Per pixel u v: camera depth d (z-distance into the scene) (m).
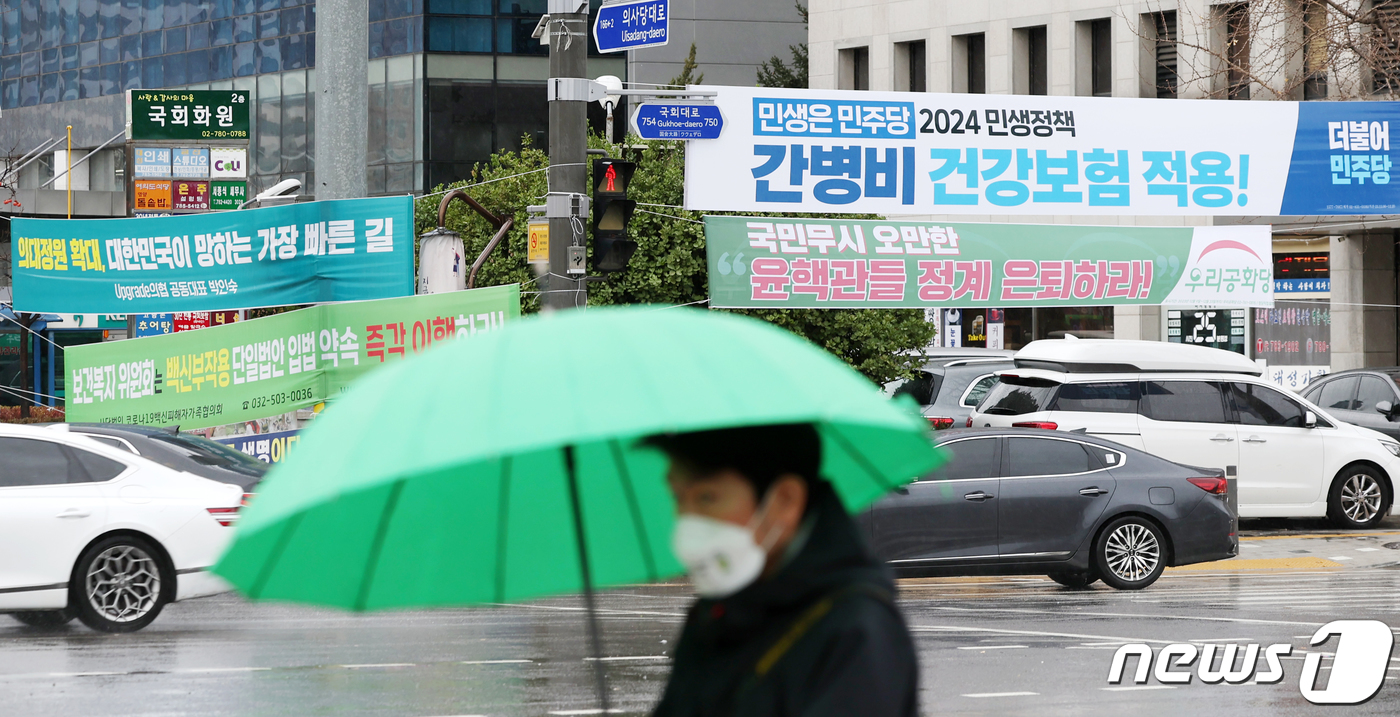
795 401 4.30
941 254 34.94
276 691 17.00
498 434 4.16
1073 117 35.41
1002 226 35.16
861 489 5.23
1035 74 75.88
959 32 77.06
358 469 4.29
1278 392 36.22
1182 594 26.56
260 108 106.44
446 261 35.09
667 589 27.98
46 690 17.09
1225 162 35.84
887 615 4.32
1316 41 45.69
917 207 34.84
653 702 16.27
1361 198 36.00
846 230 34.56
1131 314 71.62
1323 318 65.75
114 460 22.83
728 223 33.97
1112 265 35.59
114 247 36.69
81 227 36.88
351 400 4.65
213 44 109.69
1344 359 64.50
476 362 4.47
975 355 44.38
